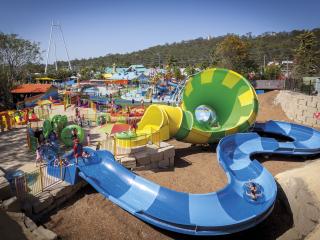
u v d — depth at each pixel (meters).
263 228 11.00
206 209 10.40
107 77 79.62
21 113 24.55
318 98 25.42
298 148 17.39
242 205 11.02
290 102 28.95
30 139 15.87
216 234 9.52
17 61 44.75
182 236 10.06
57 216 10.35
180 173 14.90
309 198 11.00
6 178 10.34
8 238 7.65
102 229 9.84
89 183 11.70
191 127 17.94
